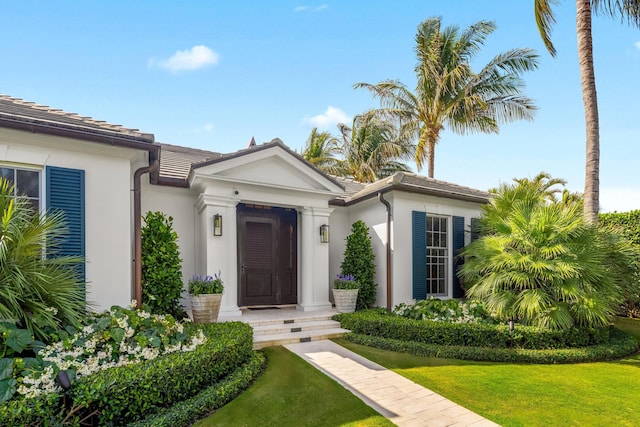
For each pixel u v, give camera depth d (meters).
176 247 7.85
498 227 9.26
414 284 11.07
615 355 7.44
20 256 4.84
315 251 10.81
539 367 6.73
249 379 5.77
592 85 10.42
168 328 5.76
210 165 8.95
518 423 4.48
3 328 4.21
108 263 6.64
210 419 4.55
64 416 3.83
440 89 17.98
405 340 8.04
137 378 4.21
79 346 4.70
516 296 8.13
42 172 6.20
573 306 7.68
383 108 19.83
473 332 7.59
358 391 5.49
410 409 4.87
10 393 3.70
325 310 10.50
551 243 8.19
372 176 24.78
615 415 4.70
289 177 10.44
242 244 10.94
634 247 9.52
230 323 7.46
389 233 10.84
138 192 7.32
